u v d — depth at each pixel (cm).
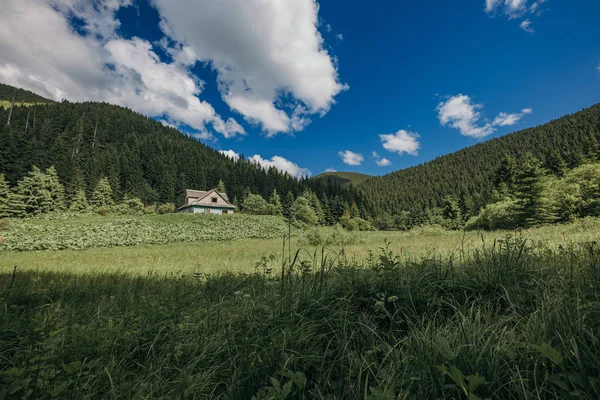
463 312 229
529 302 238
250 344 204
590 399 112
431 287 286
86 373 168
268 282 441
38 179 4706
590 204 2169
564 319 170
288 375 142
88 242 2141
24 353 201
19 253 1730
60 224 2838
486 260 335
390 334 220
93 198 5959
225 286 481
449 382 140
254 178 10400
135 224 3097
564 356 137
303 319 239
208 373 192
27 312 351
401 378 146
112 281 666
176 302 364
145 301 385
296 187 9662
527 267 305
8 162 5156
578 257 322
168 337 254
